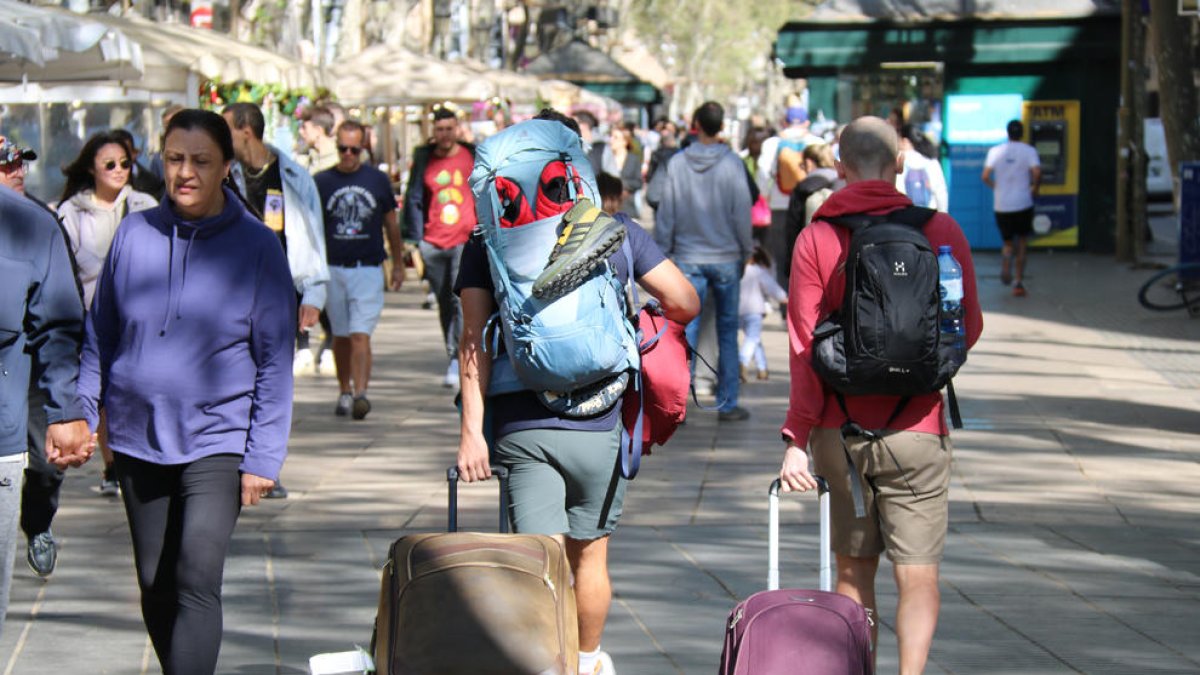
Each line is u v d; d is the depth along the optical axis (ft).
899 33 96.48
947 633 24.14
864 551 19.92
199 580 18.40
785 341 61.67
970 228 98.48
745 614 16.69
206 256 18.80
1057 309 70.49
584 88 160.25
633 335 18.80
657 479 36.09
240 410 18.86
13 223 19.72
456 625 14.89
